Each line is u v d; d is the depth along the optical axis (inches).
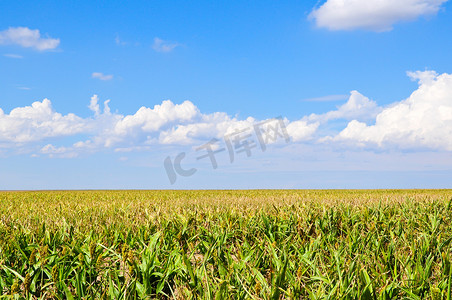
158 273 161.8
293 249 220.8
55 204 536.4
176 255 187.2
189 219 289.7
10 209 442.9
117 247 215.3
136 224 291.0
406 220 309.7
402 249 225.0
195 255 230.5
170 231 258.1
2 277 165.6
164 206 447.8
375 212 345.1
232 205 447.8
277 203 473.4
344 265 172.2
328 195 719.7
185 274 167.0
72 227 259.9
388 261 190.5
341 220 326.6
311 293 140.5
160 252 195.2
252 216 301.9
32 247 197.8
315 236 291.3
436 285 151.0
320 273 162.7
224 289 138.3
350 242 216.2
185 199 593.0
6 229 265.3
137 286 153.7
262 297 140.8
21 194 861.8
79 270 159.9
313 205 417.1
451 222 308.7
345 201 497.4
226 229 262.2
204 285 150.3
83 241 218.1
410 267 178.7
